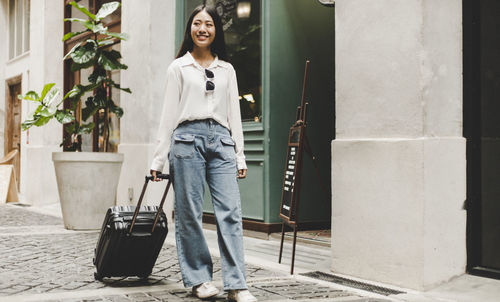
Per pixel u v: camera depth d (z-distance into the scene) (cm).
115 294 344
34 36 1112
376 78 398
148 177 333
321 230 625
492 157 379
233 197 329
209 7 344
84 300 326
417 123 370
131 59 811
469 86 397
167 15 780
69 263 454
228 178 331
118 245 353
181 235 334
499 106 376
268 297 343
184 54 349
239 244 325
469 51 397
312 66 634
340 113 425
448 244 380
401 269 374
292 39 618
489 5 386
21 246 548
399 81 382
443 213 377
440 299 345
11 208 1012
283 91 611
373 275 393
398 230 376
